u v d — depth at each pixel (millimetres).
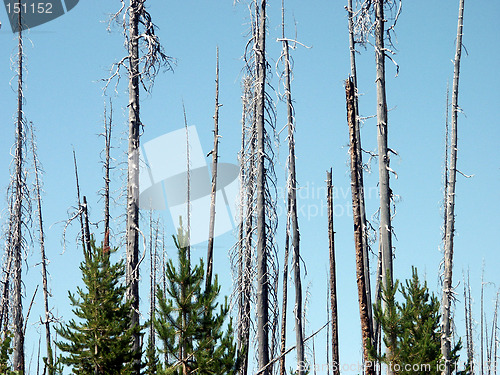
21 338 33219
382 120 26438
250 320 29188
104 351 26453
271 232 26344
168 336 25031
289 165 29812
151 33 27000
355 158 26875
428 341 26938
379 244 29562
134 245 26453
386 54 26625
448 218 30609
